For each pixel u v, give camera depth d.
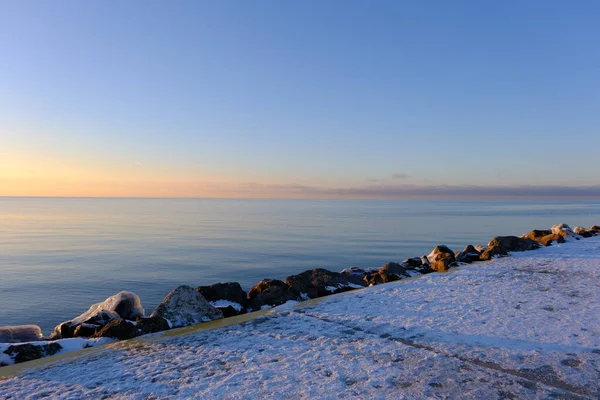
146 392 3.89
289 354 4.87
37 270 23.42
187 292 6.65
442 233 49.62
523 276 9.30
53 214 112.94
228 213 126.50
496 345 5.00
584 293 7.57
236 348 5.13
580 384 3.92
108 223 73.62
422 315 6.44
